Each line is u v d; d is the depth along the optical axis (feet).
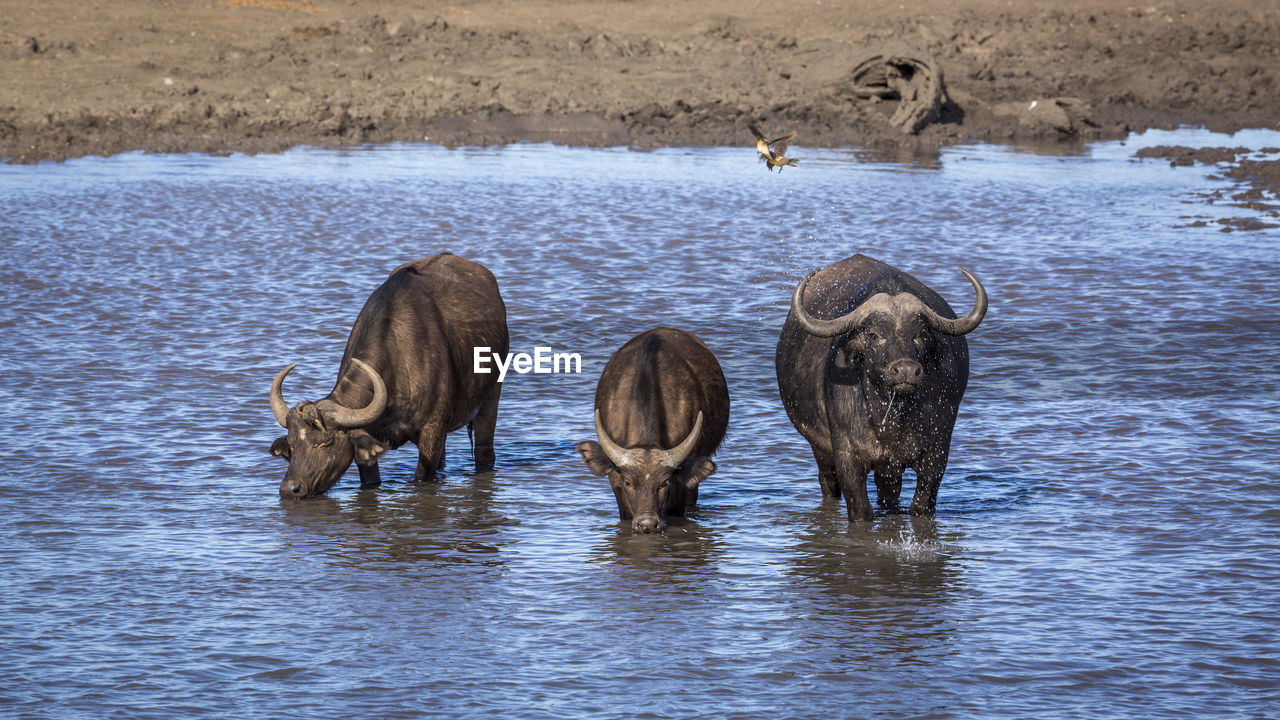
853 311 135.74
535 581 129.29
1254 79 595.06
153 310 241.14
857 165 438.81
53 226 317.63
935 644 114.42
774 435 178.70
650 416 141.08
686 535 142.61
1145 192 382.83
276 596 124.57
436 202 359.05
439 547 138.72
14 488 153.17
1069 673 108.58
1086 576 129.29
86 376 199.31
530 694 104.88
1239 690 105.29
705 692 105.40
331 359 210.38
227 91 524.93
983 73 579.89
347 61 576.20
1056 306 249.55
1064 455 167.43
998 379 202.28
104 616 119.24
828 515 148.87
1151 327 232.73
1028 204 363.35
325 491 153.79
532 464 168.76
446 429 161.48
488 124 511.81
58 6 642.63
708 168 429.38
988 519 146.10
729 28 651.66
